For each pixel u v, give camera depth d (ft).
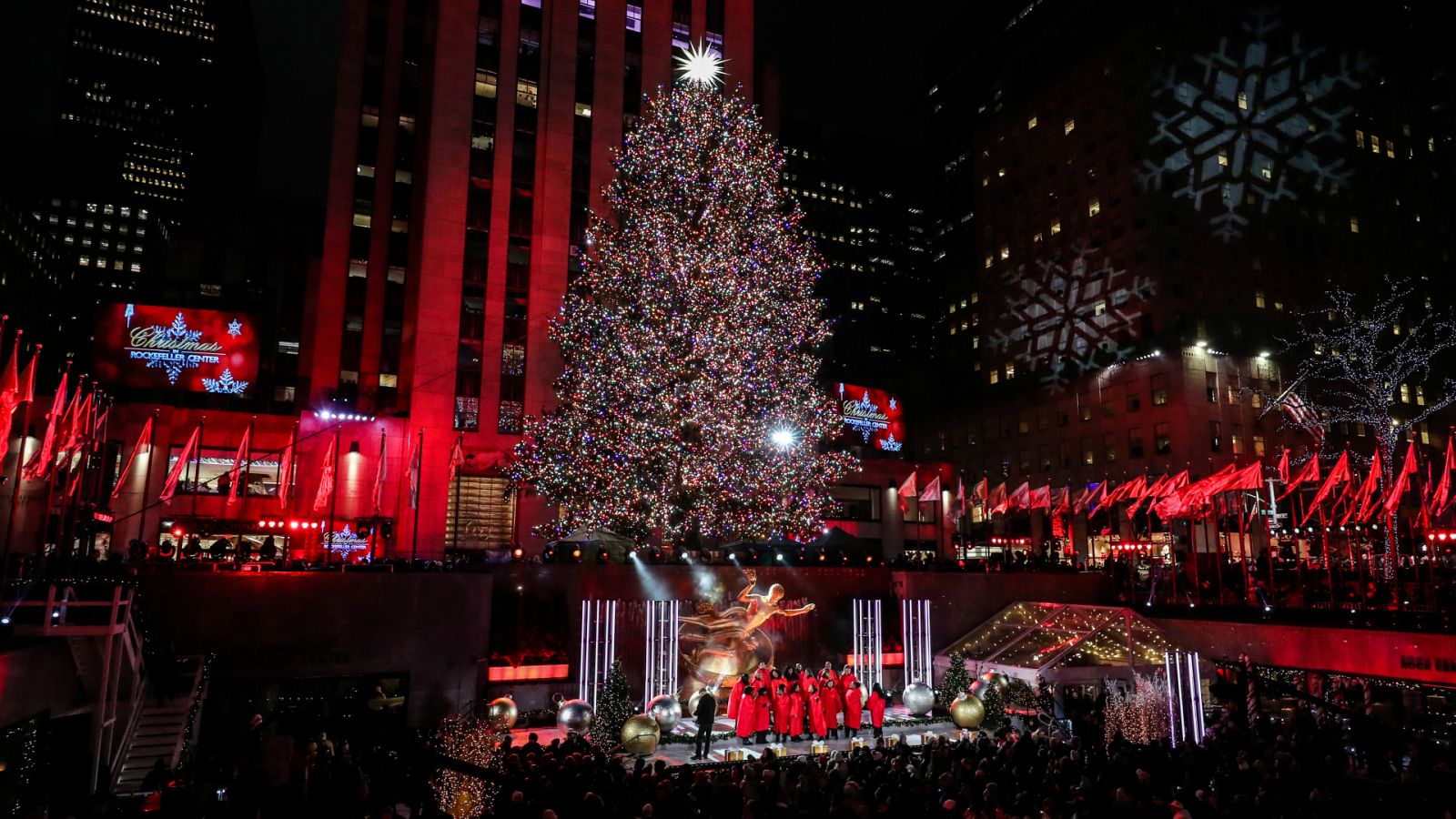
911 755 66.23
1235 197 272.10
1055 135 299.17
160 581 91.91
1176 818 44.29
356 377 185.98
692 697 109.29
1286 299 270.67
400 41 202.08
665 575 118.62
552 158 190.19
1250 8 288.10
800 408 163.53
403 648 100.53
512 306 182.70
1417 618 101.35
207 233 450.30
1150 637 114.01
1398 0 322.96
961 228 438.40
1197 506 143.64
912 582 132.57
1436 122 323.98
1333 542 168.86
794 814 46.55
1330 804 50.44
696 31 212.43
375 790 66.28
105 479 146.61
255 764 53.83
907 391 368.27
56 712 66.44
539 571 113.91
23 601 66.85
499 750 67.21
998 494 173.78
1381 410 273.33
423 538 166.71
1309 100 294.05
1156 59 269.23
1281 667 108.37
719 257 150.00
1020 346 303.89
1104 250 273.75
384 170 195.83
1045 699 99.81
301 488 161.79
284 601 96.22
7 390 71.51
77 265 495.82
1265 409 252.01
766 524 153.79
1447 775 61.57
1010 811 48.16
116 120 652.89
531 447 160.56
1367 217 295.28
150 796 54.80
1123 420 259.60
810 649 124.77
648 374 144.66
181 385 163.84
